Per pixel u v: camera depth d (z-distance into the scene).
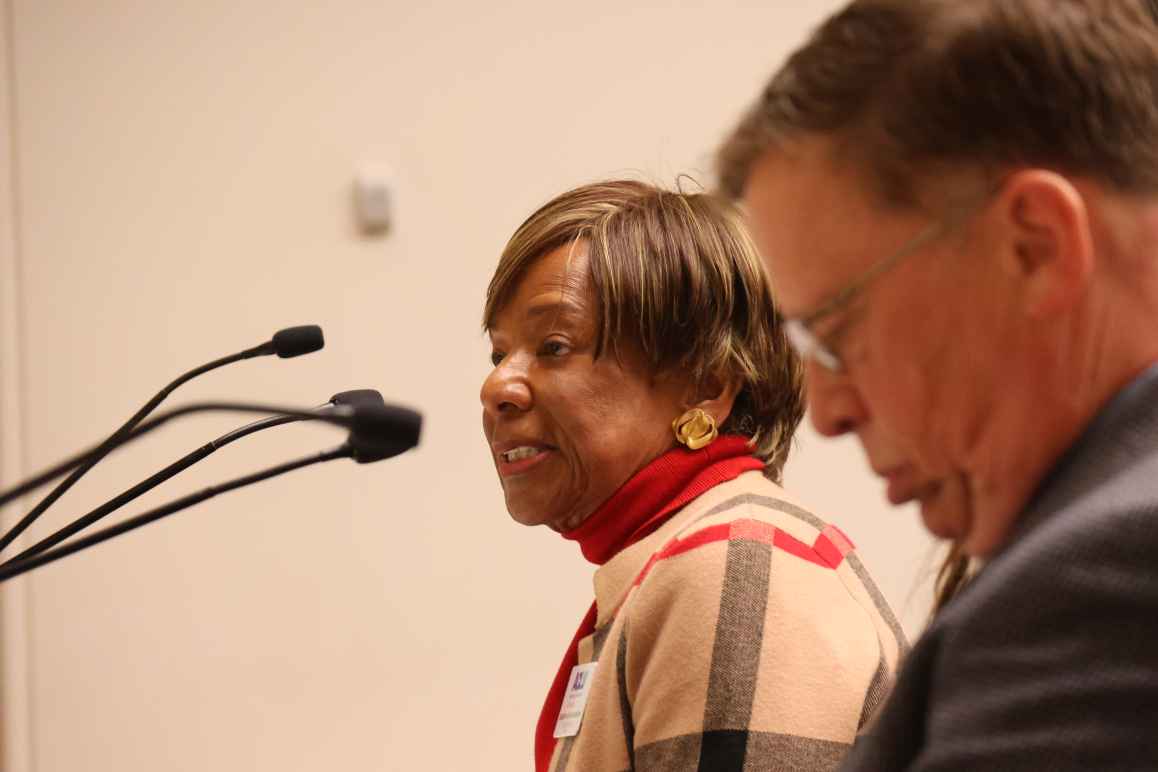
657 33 6.09
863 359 1.50
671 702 2.44
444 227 5.97
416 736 5.84
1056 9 1.38
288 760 5.79
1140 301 1.38
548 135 6.04
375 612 5.85
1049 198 1.34
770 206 1.55
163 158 5.86
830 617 2.52
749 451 2.89
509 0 6.04
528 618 5.91
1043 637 1.27
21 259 5.79
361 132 5.95
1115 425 1.37
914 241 1.42
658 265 2.80
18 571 1.74
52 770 5.69
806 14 6.15
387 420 1.64
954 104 1.39
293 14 5.93
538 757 2.87
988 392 1.42
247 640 5.79
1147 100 1.37
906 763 1.44
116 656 5.74
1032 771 1.25
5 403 5.70
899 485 1.56
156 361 5.80
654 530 2.80
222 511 5.80
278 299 5.87
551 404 2.82
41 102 5.81
